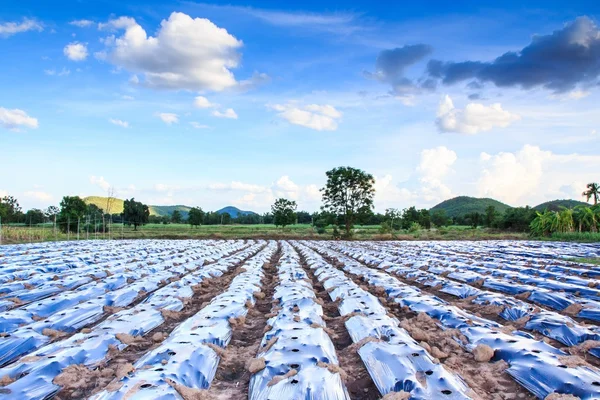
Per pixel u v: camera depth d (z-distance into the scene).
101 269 15.45
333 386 4.68
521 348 5.70
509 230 57.19
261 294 11.07
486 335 6.44
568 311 8.80
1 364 6.11
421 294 10.26
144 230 56.69
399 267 16.45
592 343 6.20
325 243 35.62
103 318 8.96
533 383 4.92
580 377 4.69
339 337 7.39
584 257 19.67
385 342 6.19
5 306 9.81
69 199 42.88
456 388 4.62
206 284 13.27
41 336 6.95
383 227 50.19
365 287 11.68
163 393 4.39
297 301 9.33
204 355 5.76
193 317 8.02
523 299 10.27
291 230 58.12
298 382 4.70
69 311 8.47
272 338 6.38
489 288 12.07
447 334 6.79
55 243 30.20
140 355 6.47
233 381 5.47
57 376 5.13
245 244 34.00
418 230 52.56
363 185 42.72
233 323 7.93
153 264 18.59
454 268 15.81
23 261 17.75
